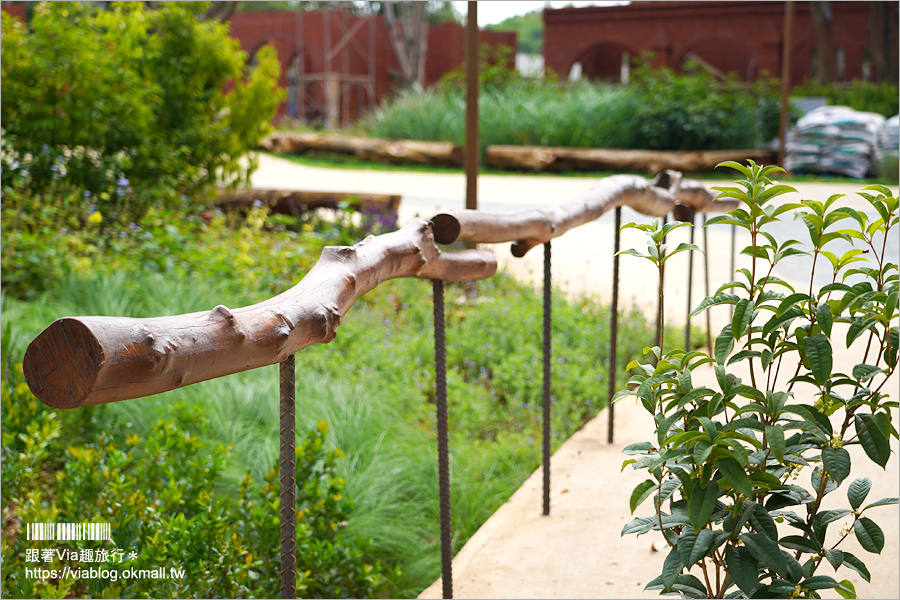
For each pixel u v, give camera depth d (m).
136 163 7.79
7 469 2.96
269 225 7.92
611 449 3.65
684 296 6.30
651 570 2.61
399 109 20.69
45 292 5.12
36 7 7.59
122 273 5.25
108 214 7.02
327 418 3.68
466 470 3.56
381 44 32.06
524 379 4.77
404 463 3.47
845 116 12.91
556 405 4.39
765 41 24.00
